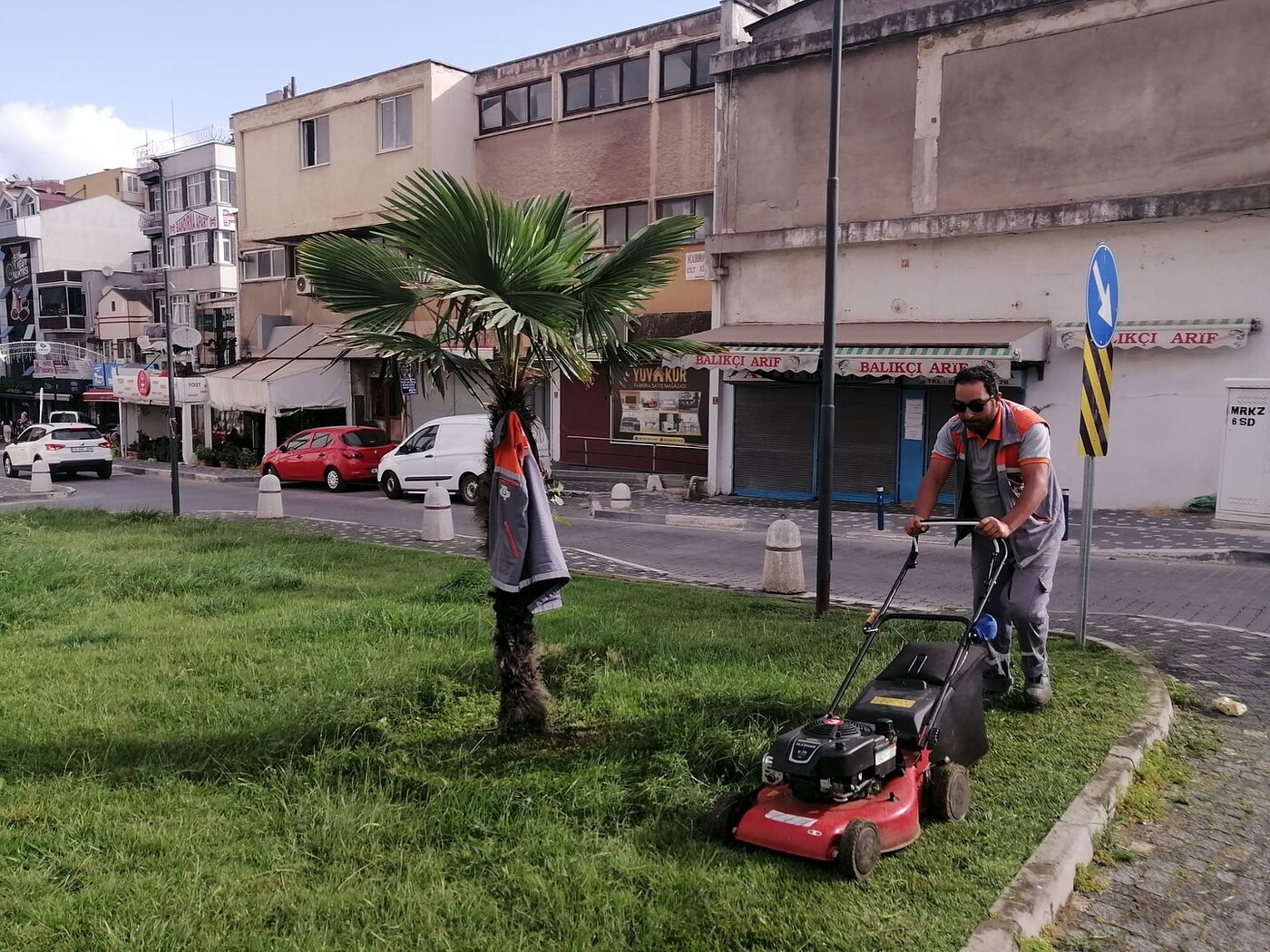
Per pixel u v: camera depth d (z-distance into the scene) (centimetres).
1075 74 1577
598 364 534
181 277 4691
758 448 2011
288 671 660
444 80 2738
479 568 1059
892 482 1838
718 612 880
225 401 3078
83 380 5153
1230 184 1453
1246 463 1355
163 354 2275
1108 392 712
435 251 463
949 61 1705
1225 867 404
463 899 349
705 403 2292
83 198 6581
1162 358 1517
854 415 1875
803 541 1419
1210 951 345
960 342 1567
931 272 1752
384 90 2839
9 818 414
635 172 2423
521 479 479
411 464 2198
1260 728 563
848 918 334
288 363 3116
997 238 1672
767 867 370
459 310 486
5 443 5062
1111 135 1549
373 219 2933
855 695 556
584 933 327
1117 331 1509
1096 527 1416
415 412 2955
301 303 3288
